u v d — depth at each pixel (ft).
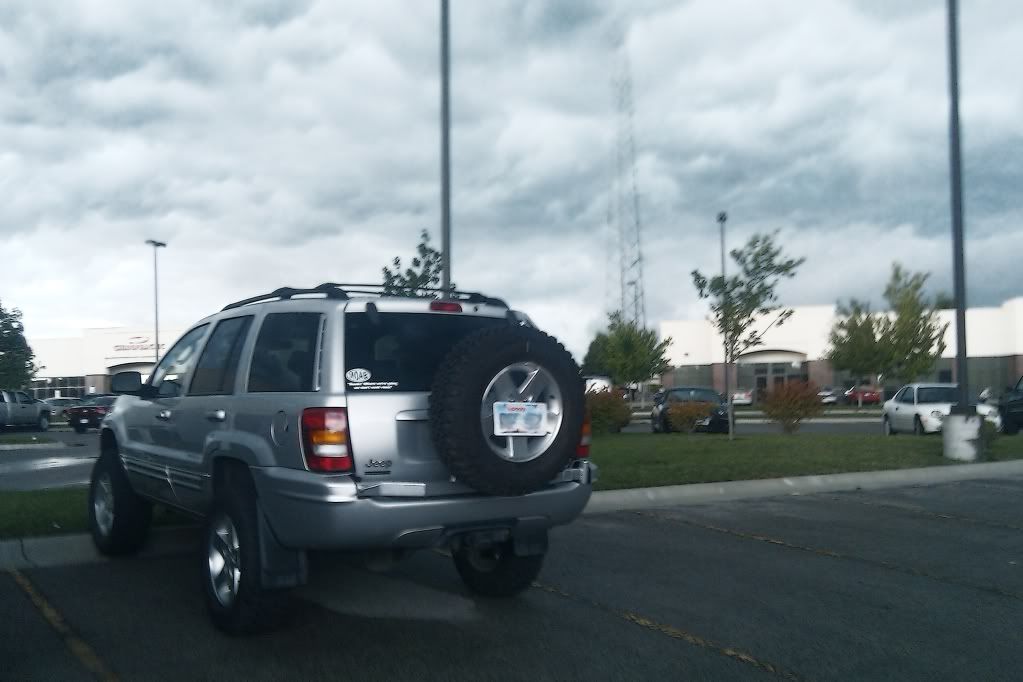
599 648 17.83
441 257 45.50
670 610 20.68
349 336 17.44
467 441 16.60
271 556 17.53
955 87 50.06
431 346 18.34
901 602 21.52
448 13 44.78
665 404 88.69
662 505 36.94
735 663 17.02
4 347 147.74
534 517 18.19
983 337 196.13
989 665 17.03
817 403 70.74
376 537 16.52
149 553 26.45
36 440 88.89
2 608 20.48
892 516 34.09
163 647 17.71
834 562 25.96
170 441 22.22
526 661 17.01
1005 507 36.29
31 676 16.05
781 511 35.27
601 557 26.55
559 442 17.71
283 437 17.21
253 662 16.84
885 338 154.51
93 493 26.50
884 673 16.56
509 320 20.04
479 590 21.58
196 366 21.88
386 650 17.61
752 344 64.90
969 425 49.16
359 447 16.65
